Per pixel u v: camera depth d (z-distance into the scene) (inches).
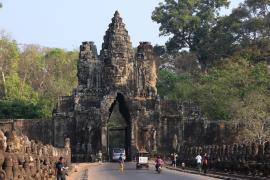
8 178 1017.5
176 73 6122.1
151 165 3417.8
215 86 4596.5
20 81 5880.9
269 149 1999.3
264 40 5374.0
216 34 5930.1
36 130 4205.2
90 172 2620.6
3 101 4753.9
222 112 4416.8
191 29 6230.3
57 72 6328.7
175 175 2361.0
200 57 6141.7
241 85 4503.0
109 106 4197.8
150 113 4234.7
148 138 4190.5
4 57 5787.4
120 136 5748.0
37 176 1363.2
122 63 4293.8
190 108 4347.9
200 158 2650.1
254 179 1951.3
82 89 4288.9
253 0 5590.6
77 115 4200.3
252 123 3826.3
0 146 1024.9
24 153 1206.3
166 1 6314.0
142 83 4311.0
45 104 5295.3
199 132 4229.8
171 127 4254.4
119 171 2719.0
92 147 4138.8
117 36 4338.1
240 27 5649.6
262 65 4778.5
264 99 4050.2
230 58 5172.2
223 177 2130.9
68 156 2874.0
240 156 2300.7
